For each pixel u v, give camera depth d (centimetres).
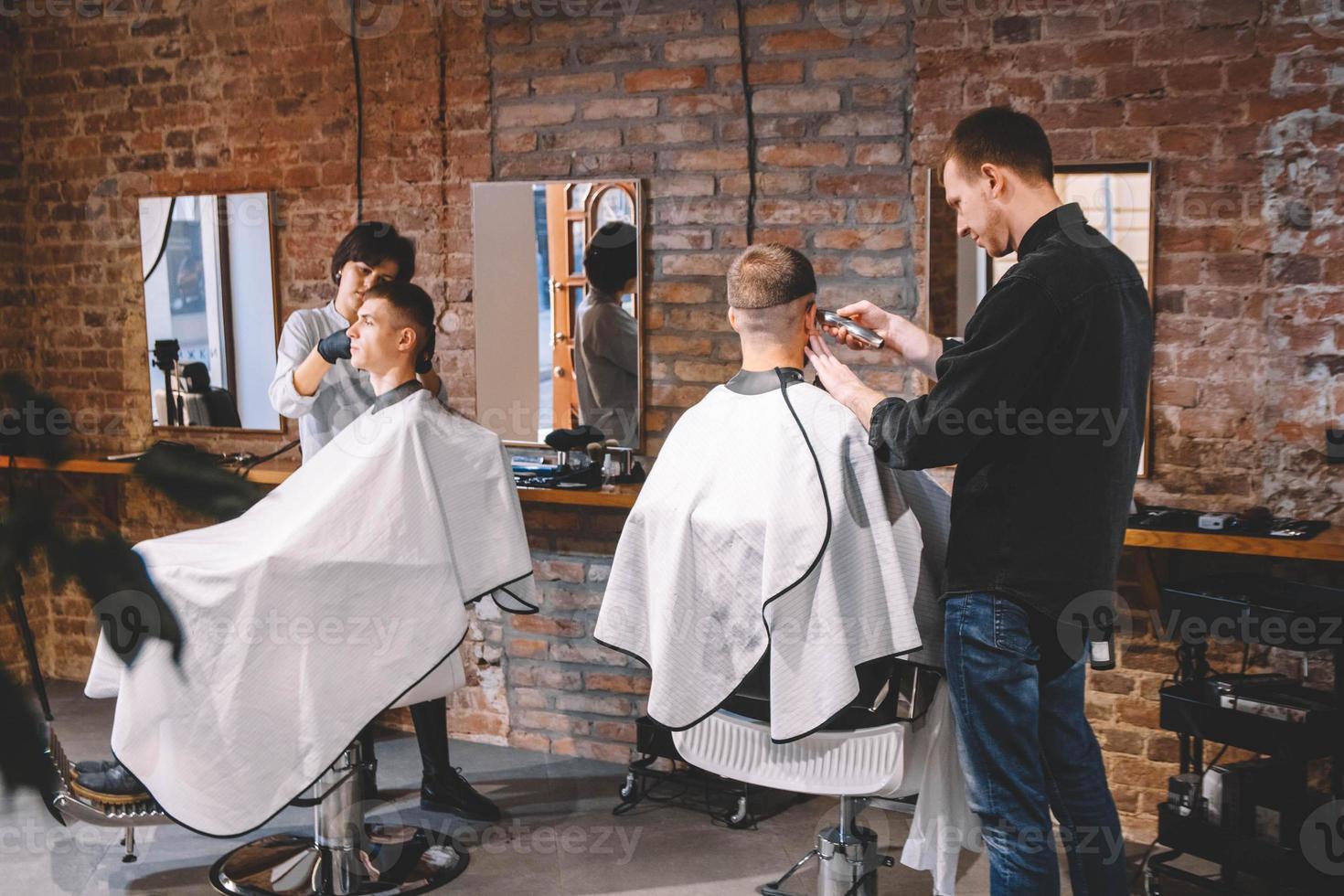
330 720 236
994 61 305
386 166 372
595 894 265
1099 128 297
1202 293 293
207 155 396
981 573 199
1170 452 300
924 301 318
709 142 335
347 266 330
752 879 274
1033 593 196
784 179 329
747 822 303
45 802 76
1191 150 289
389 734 379
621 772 349
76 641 428
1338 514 284
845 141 322
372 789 324
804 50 323
